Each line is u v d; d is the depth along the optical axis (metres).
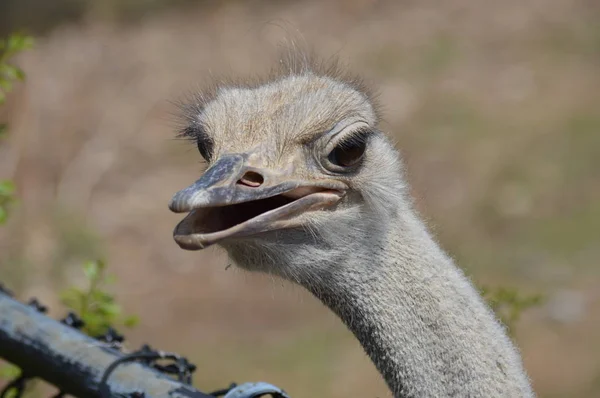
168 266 38.09
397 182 11.34
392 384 10.82
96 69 53.50
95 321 14.49
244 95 11.62
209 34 55.88
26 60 52.25
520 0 55.88
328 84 11.55
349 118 11.12
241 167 10.63
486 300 11.40
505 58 50.41
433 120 45.22
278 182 10.70
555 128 43.59
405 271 10.80
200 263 38.06
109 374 10.59
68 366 10.91
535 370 29.30
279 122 11.09
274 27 54.88
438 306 10.65
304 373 30.05
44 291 32.66
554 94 46.66
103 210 41.53
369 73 49.62
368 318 10.88
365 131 11.18
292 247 10.70
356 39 53.22
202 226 10.22
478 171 41.00
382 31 53.97
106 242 39.44
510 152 42.12
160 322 34.34
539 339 30.69
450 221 38.22
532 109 45.53
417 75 49.28
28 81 49.12
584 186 39.25
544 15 54.22
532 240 36.38
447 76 49.03
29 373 11.79
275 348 31.81
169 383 10.24
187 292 36.31
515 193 39.22
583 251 35.31
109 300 15.11
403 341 10.73
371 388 28.80
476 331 10.55
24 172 39.50
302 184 10.77
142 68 52.94
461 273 10.95
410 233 10.95
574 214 37.66
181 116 12.74
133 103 49.78
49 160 44.25
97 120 48.34
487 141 43.25
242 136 11.09
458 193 39.91
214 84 13.52
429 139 43.78
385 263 10.83
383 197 11.07
